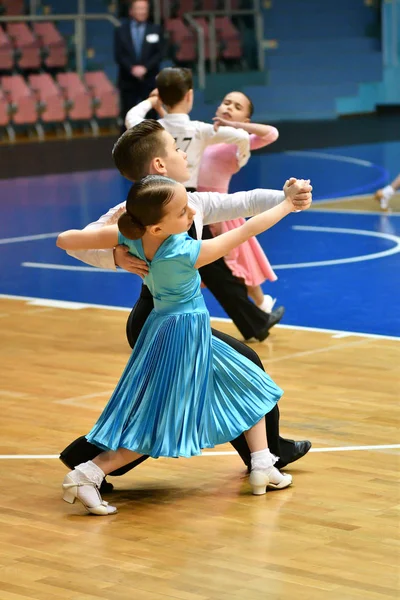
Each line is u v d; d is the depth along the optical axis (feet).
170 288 22.81
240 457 26.63
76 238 23.08
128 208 22.12
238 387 23.59
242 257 38.52
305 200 22.94
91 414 30.60
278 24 129.70
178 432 22.70
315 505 23.00
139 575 19.45
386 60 130.82
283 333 40.04
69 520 22.56
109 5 122.42
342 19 131.75
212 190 37.60
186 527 21.91
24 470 25.94
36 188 84.84
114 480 25.12
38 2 117.39
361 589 18.61
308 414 29.89
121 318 43.50
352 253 56.39
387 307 43.93
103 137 109.70
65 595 18.63
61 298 47.73
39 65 110.52
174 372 22.79
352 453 26.53
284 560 19.98
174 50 118.01
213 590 18.70
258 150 104.58
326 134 114.83
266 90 123.65
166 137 23.86
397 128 118.62
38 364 36.35
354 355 36.55
